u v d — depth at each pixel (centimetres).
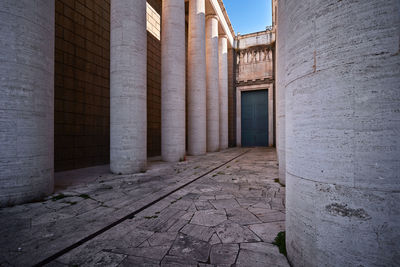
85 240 302
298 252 220
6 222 367
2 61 453
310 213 204
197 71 1510
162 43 1210
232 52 2480
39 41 514
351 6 174
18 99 473
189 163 1105
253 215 390
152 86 1518
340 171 180
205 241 296
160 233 322
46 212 414
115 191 564
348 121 176
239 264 242
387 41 161
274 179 706
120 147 816
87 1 1023
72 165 938
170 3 1180
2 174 451
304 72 213
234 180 693
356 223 171
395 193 158
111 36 838
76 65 965
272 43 2364
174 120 1177
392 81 160
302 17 216
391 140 160
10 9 464
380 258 162
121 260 252
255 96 2502
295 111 228
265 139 2441
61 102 895
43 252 271
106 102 1140
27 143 486
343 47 178
